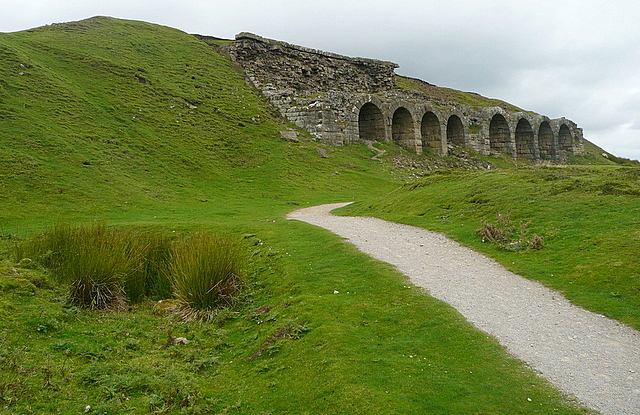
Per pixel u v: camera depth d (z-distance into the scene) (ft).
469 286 36.70
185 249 42.22
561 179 63.05
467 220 58.54
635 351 25.08
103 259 38.91
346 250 49.37
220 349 31.50
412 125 165.99
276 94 159.94
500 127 206.39
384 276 39.68
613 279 34.47
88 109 120.88
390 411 20.42
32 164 89.76
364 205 83.76
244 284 41.96
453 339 27.35
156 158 112.47
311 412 21.52
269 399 23.40
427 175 89.30
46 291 37.29
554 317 30.04
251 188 110.01
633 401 20.34
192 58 177.58
